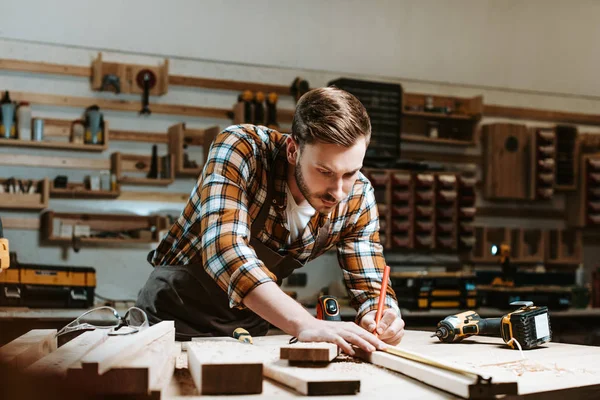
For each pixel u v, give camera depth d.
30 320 3.86
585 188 6.02
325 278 5.27
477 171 5.93
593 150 6.31
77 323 1.51
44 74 4.66
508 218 6.01
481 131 5.95
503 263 5.12
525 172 5.91
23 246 4.54
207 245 1.52
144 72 4.81
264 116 5.05
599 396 1.19
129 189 4.81
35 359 1.17
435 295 4.73
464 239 5.41
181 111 4.98
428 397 1.05
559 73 6.23
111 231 4.70
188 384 1.13
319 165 1.42
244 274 1.44
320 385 1.04
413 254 5.55
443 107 5.64
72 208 4.66
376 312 1.73
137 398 0.96
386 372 1.24
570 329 5.22
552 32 6.21
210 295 1.91
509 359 1.47
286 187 1.70
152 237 4.71
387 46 5.66
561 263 6.02
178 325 1.93
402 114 5.47
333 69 5.49
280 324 1.41
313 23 5.44
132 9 4.91
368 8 5.61
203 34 5.11
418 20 5.76
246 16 5.24
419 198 5.25
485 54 5.99
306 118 1.43
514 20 6.08
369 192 1.87
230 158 1.61
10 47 4.60
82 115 4.73
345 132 1.38
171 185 4.94
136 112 4.88
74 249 4.64
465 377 1.08
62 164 4.64
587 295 5.31
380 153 5.17
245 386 1.04
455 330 1.76
